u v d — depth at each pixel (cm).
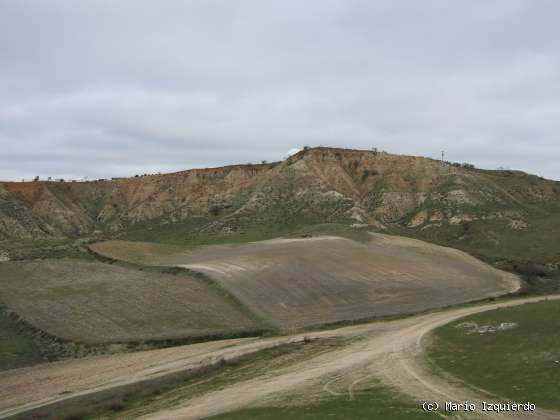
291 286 6281
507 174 18462
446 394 2272
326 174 16538
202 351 3878
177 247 9006
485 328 3609
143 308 5219
